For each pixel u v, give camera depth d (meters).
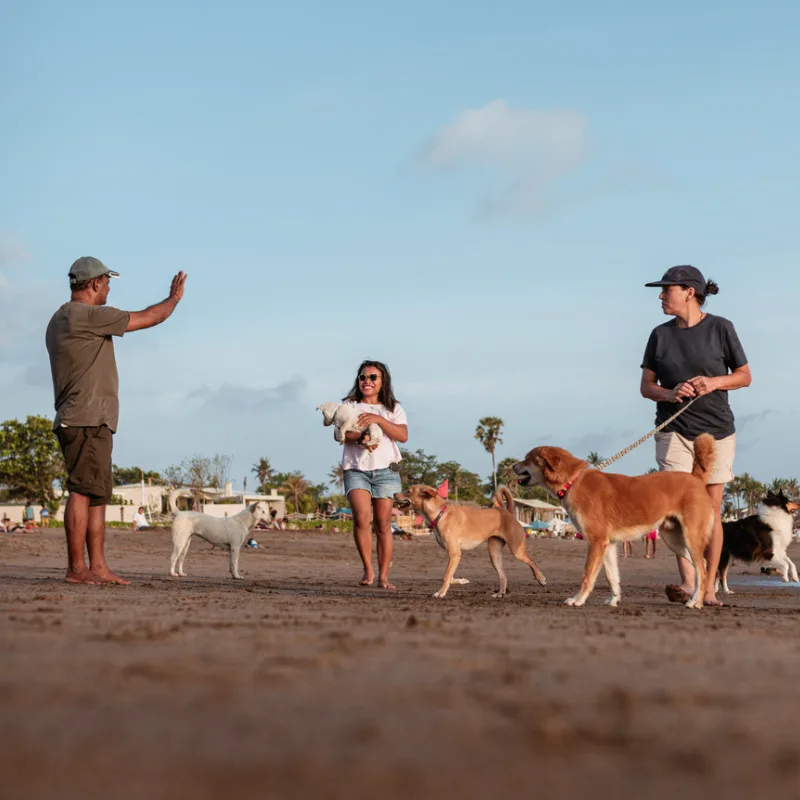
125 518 76.81
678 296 7.99
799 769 1.66
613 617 5.43
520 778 1.56
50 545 25.72
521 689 2.49
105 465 7.93
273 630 3.95
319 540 41.09
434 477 120.94
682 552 7.38
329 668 2.82
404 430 10.05
